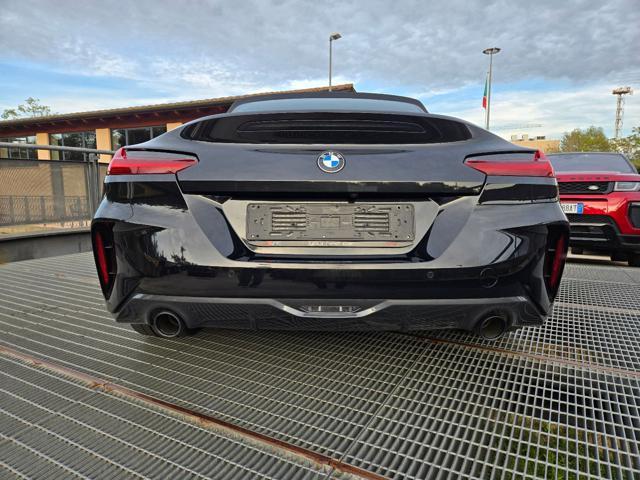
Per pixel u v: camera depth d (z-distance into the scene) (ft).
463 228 4.92
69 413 5.00
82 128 69.77
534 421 4.84
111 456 4.26
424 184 4.87
